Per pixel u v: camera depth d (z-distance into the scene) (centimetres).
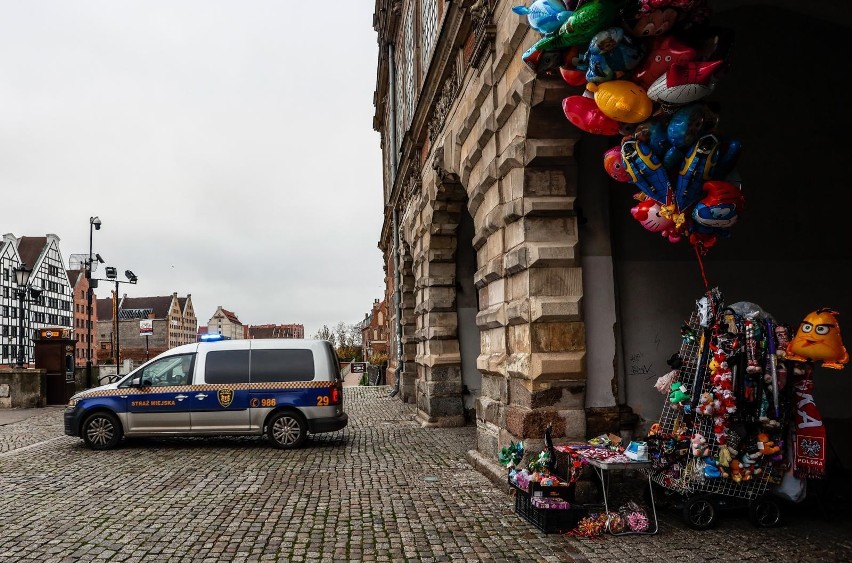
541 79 709
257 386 1223
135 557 574
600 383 782
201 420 1220
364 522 679
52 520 693
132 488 853
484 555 570
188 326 13075
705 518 632
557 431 754
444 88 1217
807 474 625
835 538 601
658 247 852
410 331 2280
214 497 797
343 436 1378
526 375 761
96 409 1223
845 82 870
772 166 886
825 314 613
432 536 627
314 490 833
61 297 9012
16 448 1252
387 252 3155
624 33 532
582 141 799
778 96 879
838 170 895
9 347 7581
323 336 11900
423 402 1659
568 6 561
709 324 645
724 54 531
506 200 839
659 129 572
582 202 801
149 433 1221
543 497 655
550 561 552
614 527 616
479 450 992
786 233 885
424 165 1541
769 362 625
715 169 570
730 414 618
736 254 873
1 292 7475
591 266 795
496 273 869
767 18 822
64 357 2298
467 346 1586
